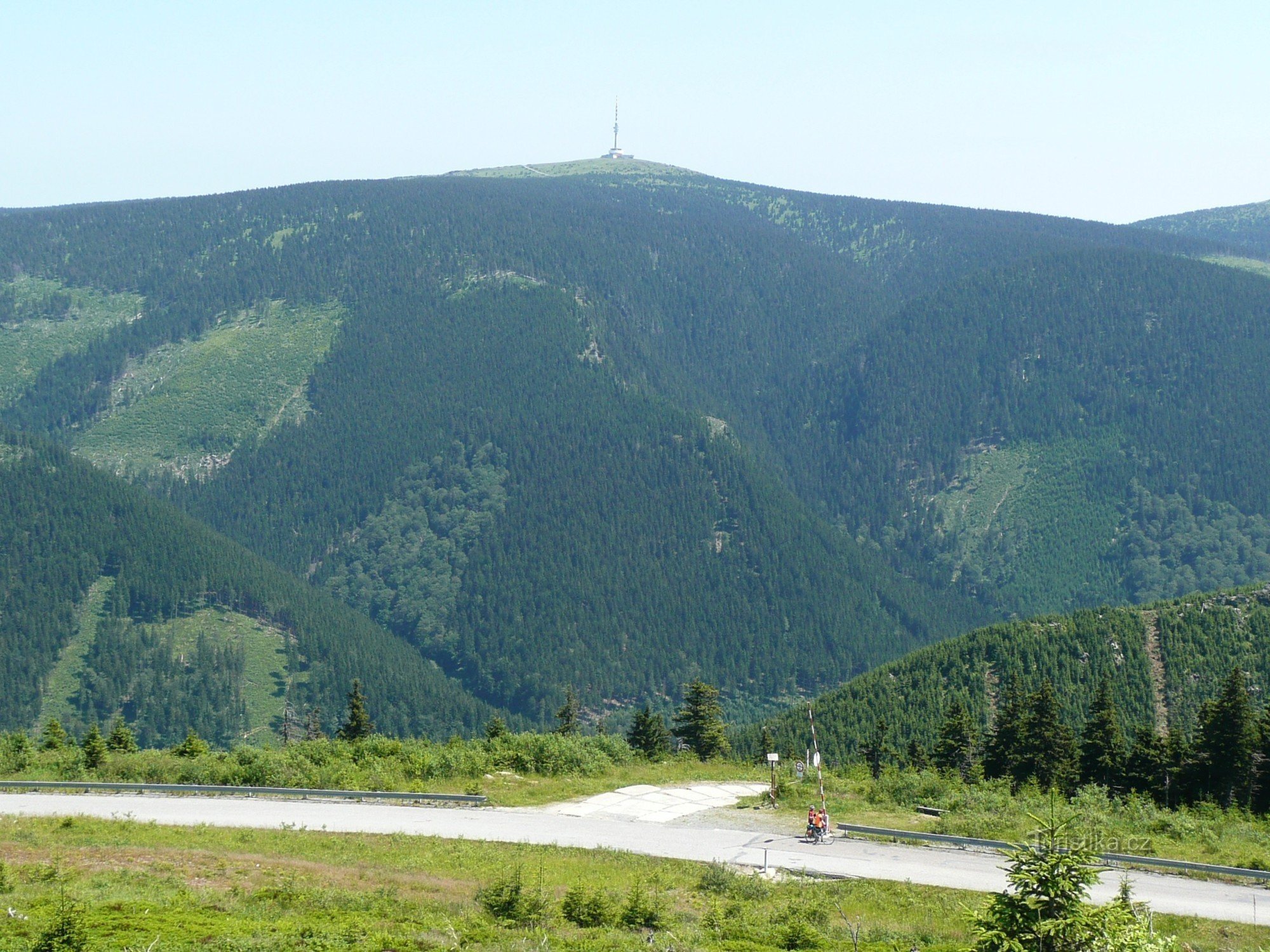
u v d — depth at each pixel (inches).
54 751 2940.5
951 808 2308.1
